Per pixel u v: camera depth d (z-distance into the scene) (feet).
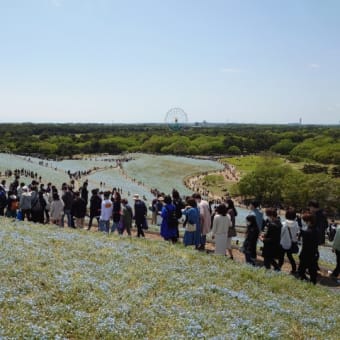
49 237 61.62
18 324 29.45
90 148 625.00
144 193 255.91
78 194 82.28
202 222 67.56
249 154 646.33
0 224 69.10
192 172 417.08
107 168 390.21
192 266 54.03
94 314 34.22
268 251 58.70
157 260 55.11
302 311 43.91
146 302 38.99
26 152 558.56
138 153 607.37
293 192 288.71
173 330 33.06
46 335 28.55
